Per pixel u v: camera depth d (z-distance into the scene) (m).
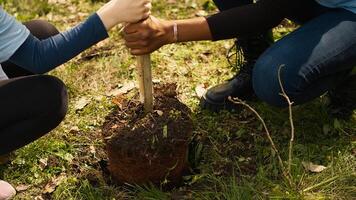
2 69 2.20
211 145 2.38
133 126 2.15
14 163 2.36
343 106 2.43
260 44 2.45
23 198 2.25
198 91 2.62
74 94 2.69
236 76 2.52
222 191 2.21
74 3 3.35
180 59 2.84
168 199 2.19
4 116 2.01
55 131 2.48
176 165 2.17
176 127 2.13
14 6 3.30
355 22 2.13
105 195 2.23
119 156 2.13
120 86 2.72
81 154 2.40
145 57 2.06
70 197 2.23
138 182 2.21
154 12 3.20
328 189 2.18
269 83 2.15
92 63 2.87
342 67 2.15
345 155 2.29
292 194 2.15
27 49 1.92
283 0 2.16
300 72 2.10
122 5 1.93
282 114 2.47
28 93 2.03
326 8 2.22
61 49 1.94
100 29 1.94
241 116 2.48
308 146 2.34
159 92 2.30
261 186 2.20
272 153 2.27
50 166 2.35
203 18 2.12
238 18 2.13
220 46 2.90
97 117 2.55
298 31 2.17
